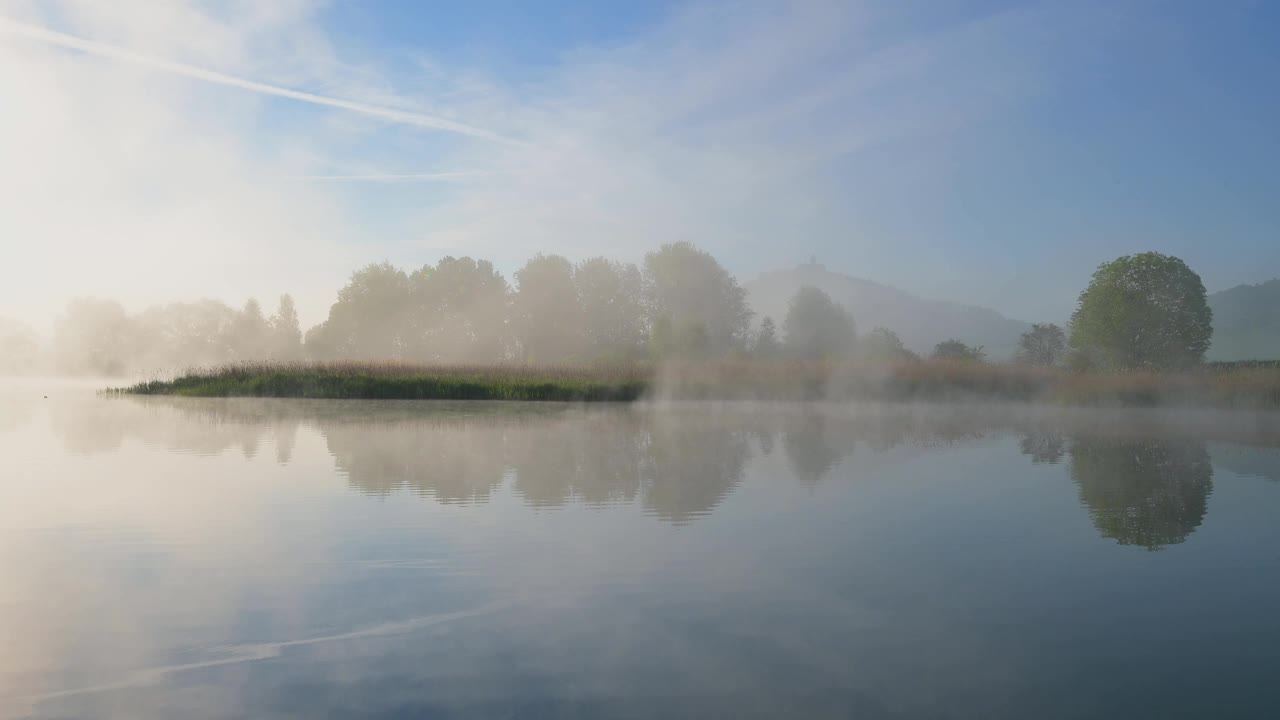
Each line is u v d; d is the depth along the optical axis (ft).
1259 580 13.99
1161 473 27.37
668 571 14.60
